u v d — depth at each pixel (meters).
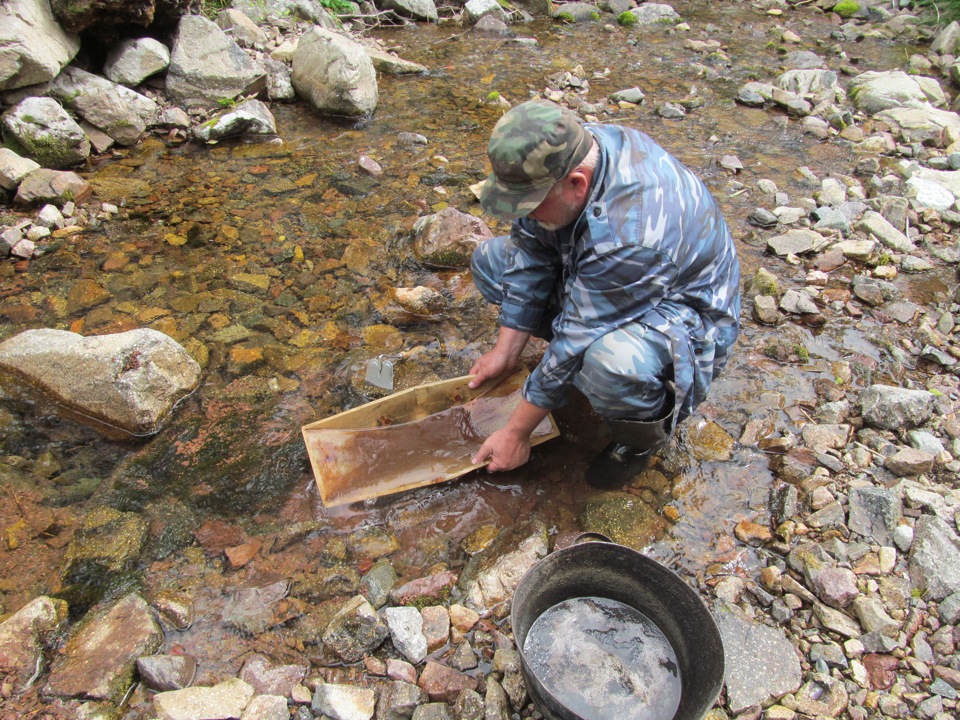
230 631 1.87
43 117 3.52
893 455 2.29
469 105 4.55
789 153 4.15
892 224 3.48
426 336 2.81
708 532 2.13
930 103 4.75
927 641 1.84
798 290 3.04
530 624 1.74
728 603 1.93
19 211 3.33
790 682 1.75
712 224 2.02
